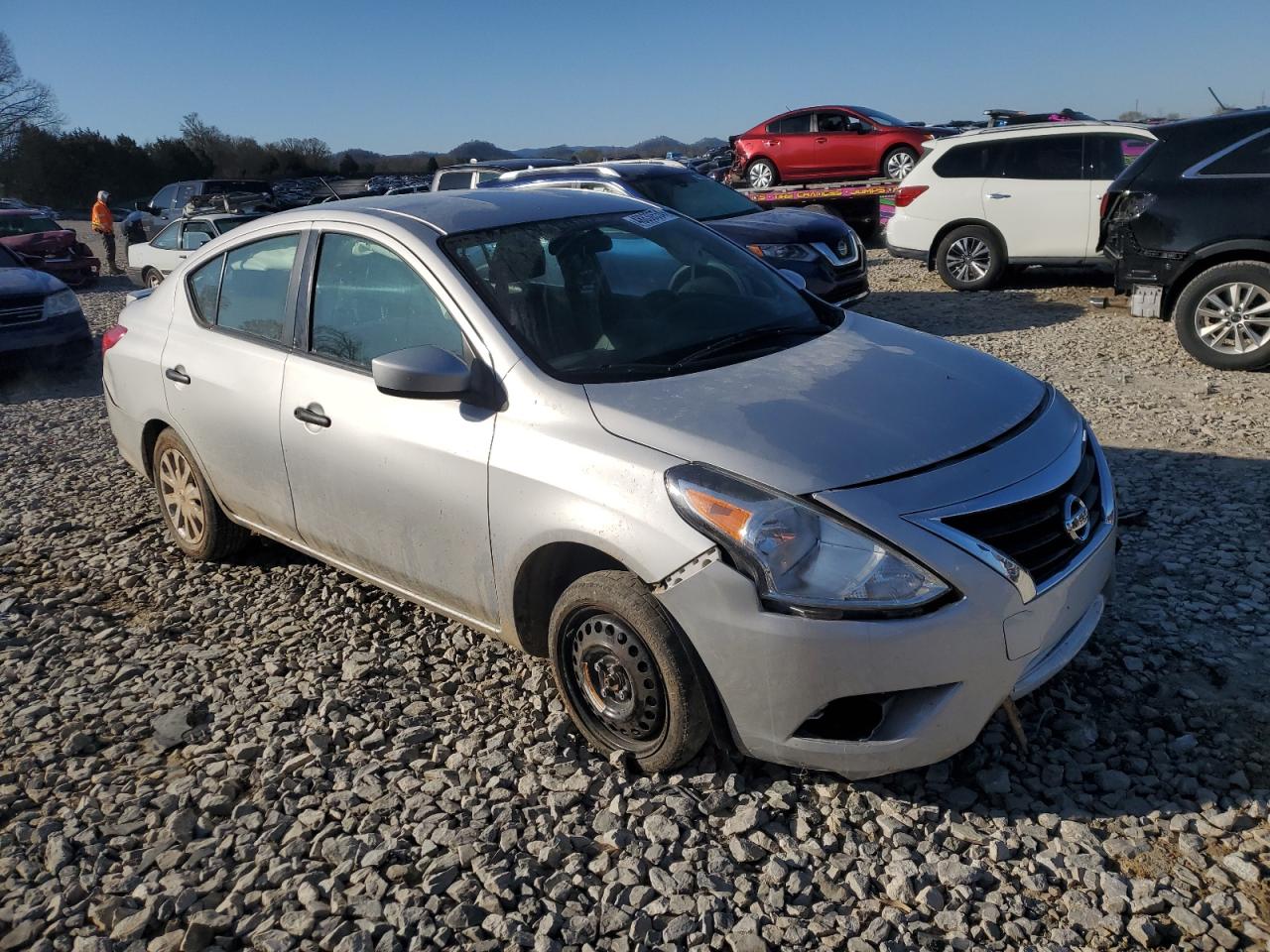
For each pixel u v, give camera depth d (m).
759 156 19.80
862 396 3.21
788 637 2.74
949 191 12.20
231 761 3.45
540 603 3.47
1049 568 2.92
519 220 3.99
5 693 4.02
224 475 4.61
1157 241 7.98
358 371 3.89
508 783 3.21
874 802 2.99
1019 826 2.86
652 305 3.80
